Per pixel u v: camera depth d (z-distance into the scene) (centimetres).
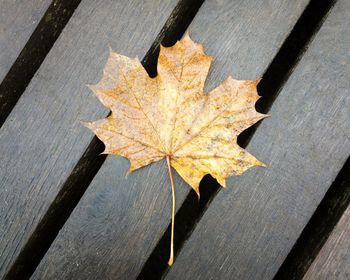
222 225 29
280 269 32
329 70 29
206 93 29
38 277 30
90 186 30
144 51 30
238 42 30
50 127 30
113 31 30
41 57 32
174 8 30
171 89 28
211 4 30
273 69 34
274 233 29
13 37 30
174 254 32
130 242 29
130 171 29
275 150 29
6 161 30
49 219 31
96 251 29
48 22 31
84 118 30
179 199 29
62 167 30
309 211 29
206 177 33
